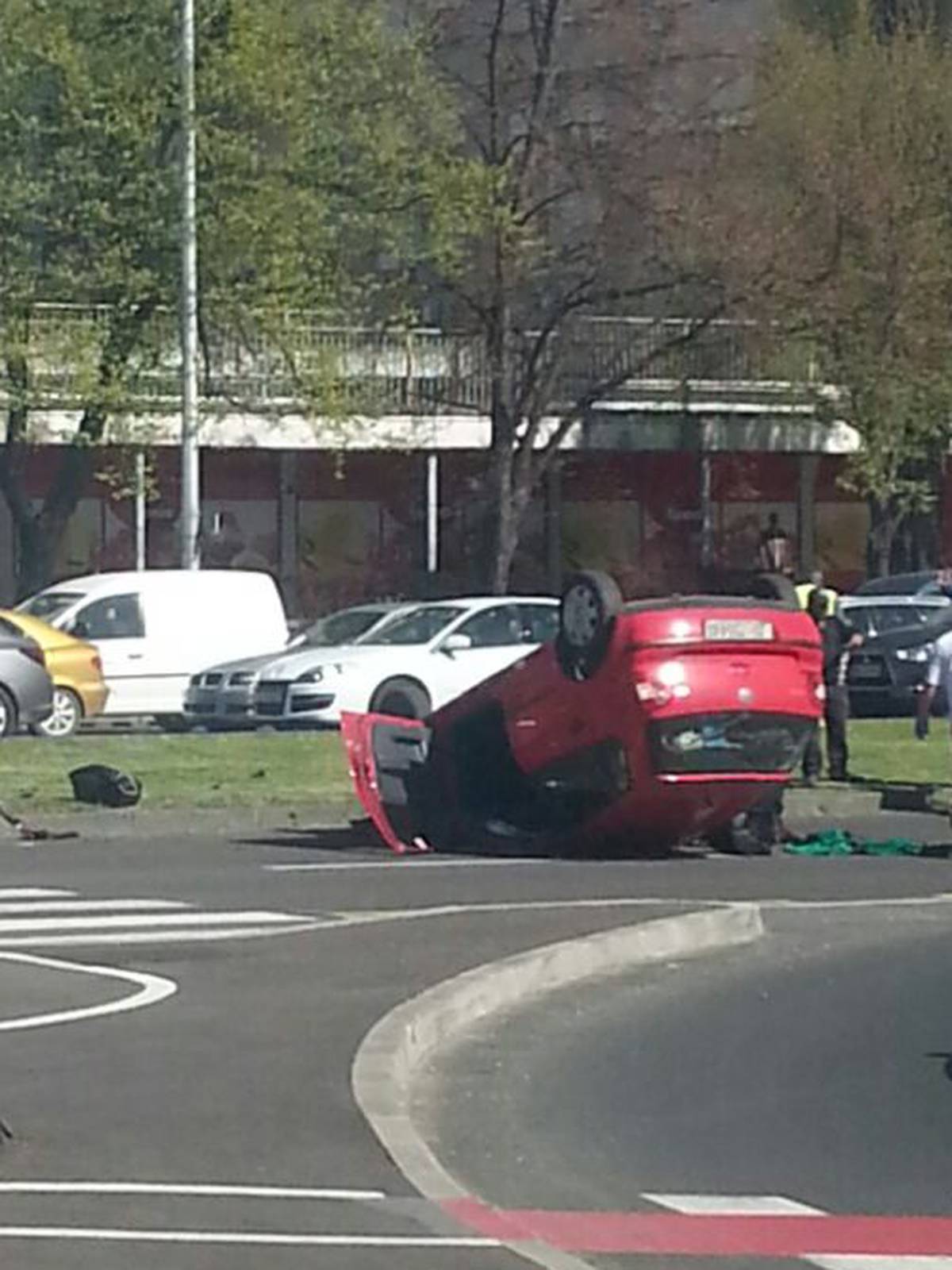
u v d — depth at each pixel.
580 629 21.03
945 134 48.97
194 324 38.56
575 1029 13.70
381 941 16.27
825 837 22.77
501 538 49.09
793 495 57.69
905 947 16.73
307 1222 8.92
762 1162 10.51
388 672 31.11
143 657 34.38
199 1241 8.60
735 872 20.56
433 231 43.22
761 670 20.97
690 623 20.78
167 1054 12.30
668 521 57.00
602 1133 11.09
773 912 17.94
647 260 47.16
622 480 56.72
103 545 52.03
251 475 53.69
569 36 46.31
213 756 27.72
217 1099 11.19
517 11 46.03
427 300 48.09
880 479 50.69
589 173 46.72
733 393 54.16
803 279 47.56
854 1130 11.19
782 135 47.91
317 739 29.28
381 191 42.25
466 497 54.06
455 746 22.20
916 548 55.97
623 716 20.72
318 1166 9.87
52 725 31.89
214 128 39.72
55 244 39.94
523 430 49.88
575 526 56.56
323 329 44.25
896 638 37.00
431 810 22.44
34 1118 10.75
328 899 18.59
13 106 39.22
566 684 21.17
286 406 44.59
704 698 20.66
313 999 13.98
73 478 43.44
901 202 47.81
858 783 27.06
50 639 32.09
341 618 33.59
